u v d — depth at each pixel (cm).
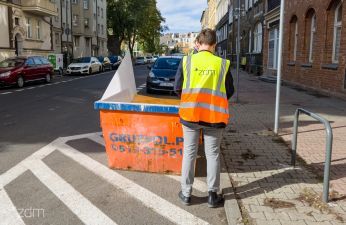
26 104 1317
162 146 553
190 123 439
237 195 478
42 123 957
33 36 3581
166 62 1723
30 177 545
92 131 862
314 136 795
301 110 551
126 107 549
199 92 435
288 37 2139
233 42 4609
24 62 2100
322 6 1591
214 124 436
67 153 671
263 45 2773
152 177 549
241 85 2084
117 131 564
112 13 6544
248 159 632
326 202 453
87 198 473
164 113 538
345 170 574
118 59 4584
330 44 1545
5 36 3061
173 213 436
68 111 1159
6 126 916
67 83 2311
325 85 1565
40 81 2392
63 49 4703
